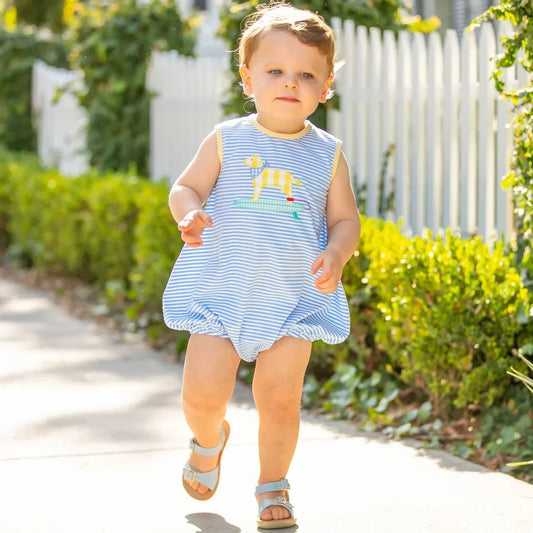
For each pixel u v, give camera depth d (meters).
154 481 4.44
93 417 5.54
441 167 7.05
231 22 8.16
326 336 3.84
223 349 3.79
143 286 8.45
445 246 5.52
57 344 7.69
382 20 8.44
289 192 3.81
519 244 5.71
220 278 3.83
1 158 13.70
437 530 3.82
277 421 3.84
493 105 6.38
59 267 10.80
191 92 10.46
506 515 3.98
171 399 5.98
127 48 11.56
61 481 4.43
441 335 5.11
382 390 5.92
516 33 5.23
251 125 3.93
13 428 5.30
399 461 4.75
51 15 19.52
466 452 4.85
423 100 7.07
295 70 3.76
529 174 5.03
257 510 4.05
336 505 4.11
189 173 3.92
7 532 3.81
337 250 3.77
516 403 5.14
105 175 10.83
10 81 15.61
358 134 7.60
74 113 13.87
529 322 5.17
